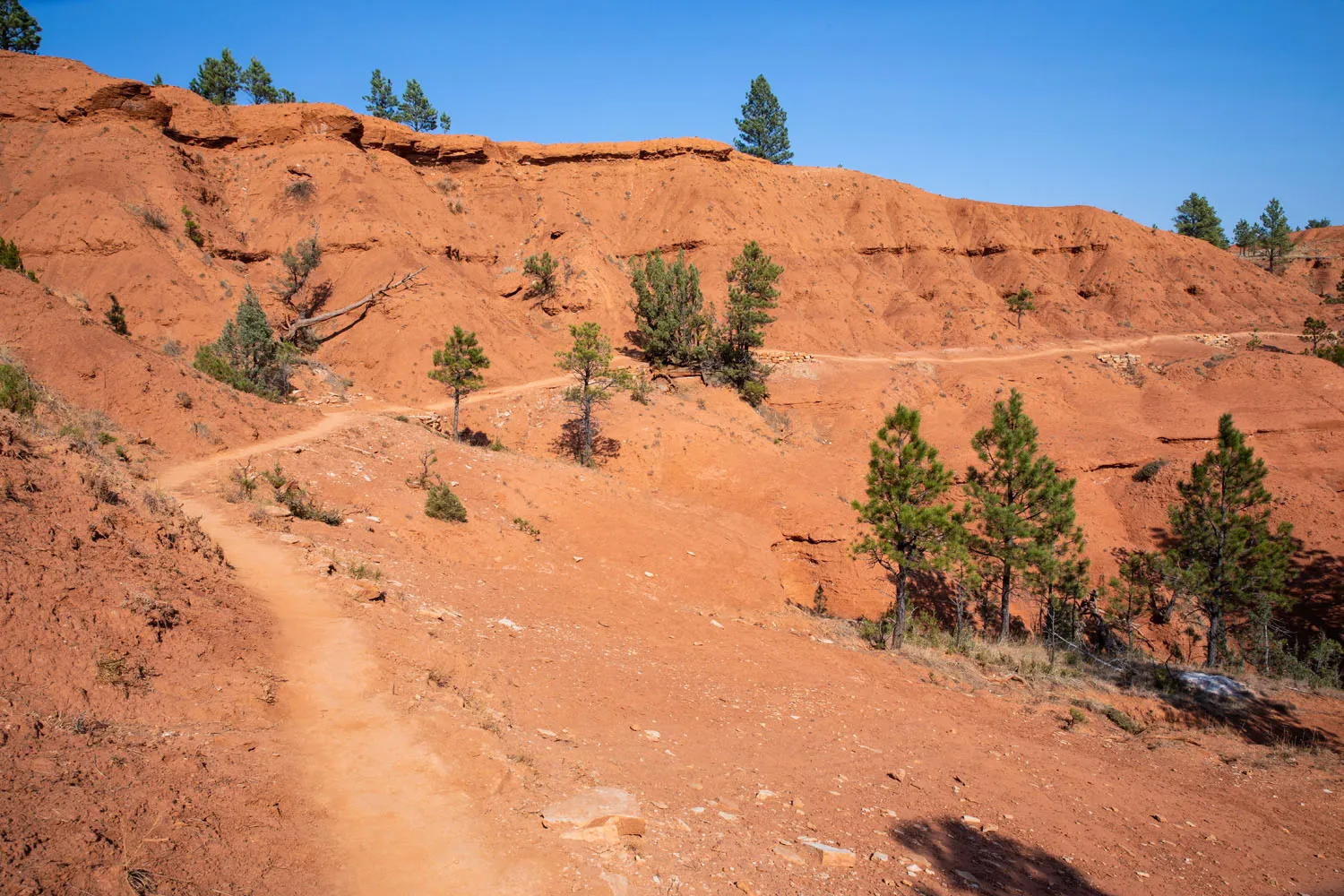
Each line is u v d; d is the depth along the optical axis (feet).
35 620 22.99
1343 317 257.55
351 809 21.66
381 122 245.24
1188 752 50.19
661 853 22.75
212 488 61.46
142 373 80.53
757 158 313.12
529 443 146.82
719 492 132.87
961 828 31.27
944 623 106.93
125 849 16.48
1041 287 278.05
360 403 156.04
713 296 238.48
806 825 28.30
